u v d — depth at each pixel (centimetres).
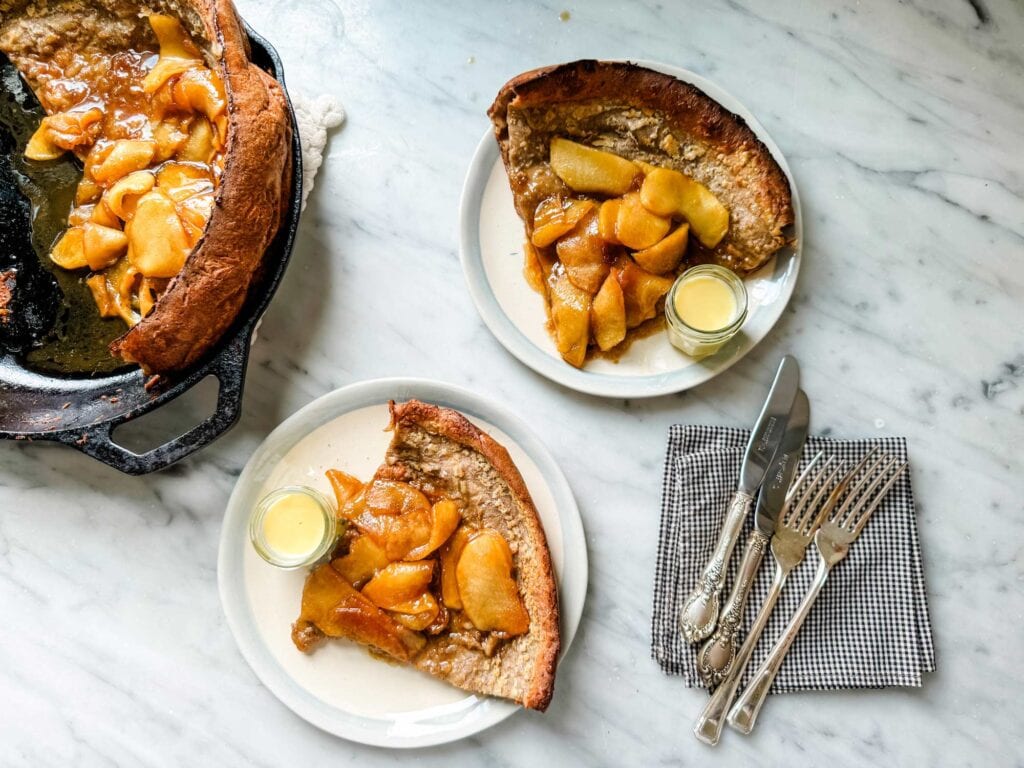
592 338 58
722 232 57
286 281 61
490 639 54
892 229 61
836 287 61
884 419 60
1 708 59
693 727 57
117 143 58
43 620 60
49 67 60
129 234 57
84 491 60
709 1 63
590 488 59
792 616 57
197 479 60
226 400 54
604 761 57
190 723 59
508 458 54
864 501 57
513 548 55
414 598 54
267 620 57
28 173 61
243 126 52
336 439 58
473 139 63
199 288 51
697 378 58
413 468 55
